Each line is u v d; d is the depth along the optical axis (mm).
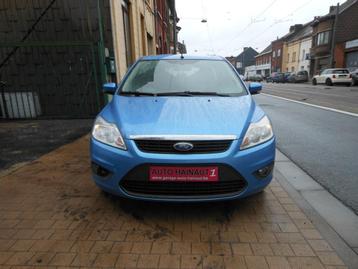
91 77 8594
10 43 7633
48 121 8211
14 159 4738
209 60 4387
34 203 3197
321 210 3090
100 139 2877
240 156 2660
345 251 2375
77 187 3598
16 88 8719
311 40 44406
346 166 4492
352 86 25938
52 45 7973
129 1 10766
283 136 6539
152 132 2680
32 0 8359
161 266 2195
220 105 3244
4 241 2512
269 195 3393
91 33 8500
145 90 3777
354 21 35344
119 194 2758
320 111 10242
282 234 2604
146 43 15219
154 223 2787
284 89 23578
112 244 2459
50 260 2266
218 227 2717
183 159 2578
